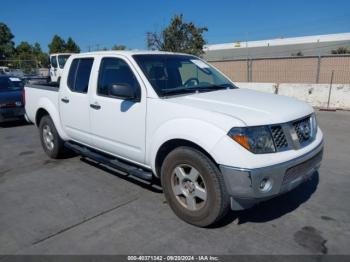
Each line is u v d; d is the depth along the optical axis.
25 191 4.51
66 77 5.08
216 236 3.26
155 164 3.71
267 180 2.97
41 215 3.79
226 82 4.67
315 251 2.99
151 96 3.68
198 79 4.42
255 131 2.97
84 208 3.94
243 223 3.50
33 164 5.71
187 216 3.47
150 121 3.65
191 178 3.36
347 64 14.26
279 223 3.49
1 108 9.13
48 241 3.24
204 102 3.47
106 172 5.18
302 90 12.52
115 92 3.76
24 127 9.47
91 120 4.54
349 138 7.09
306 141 3.43
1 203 4.14
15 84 10.84
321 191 4.26
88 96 4.54
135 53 4.18
